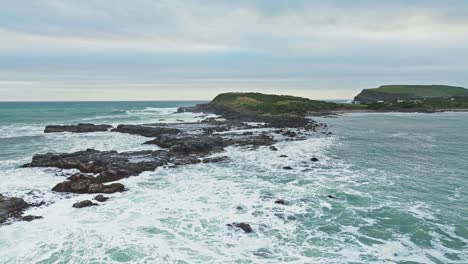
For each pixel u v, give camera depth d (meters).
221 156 33.03
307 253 13.88
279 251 14.03
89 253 13.70
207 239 15.04
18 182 24.08
